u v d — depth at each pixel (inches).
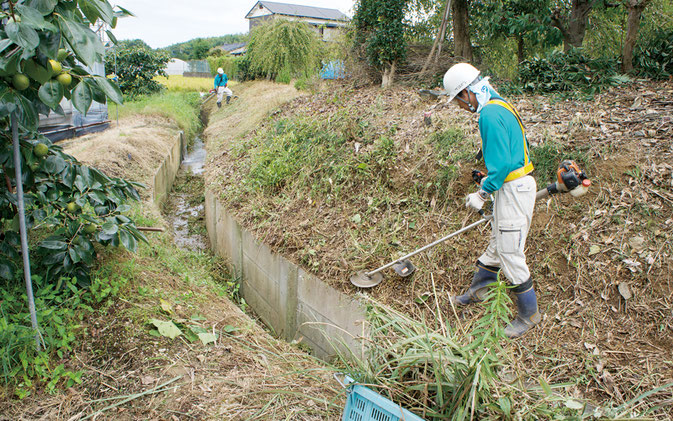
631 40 246.4
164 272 169.3
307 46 700.7
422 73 322.0
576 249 143.6
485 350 82.6
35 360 105.5
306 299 174.6
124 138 358.3
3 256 126.3
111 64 684.1
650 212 143.6
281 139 284.2
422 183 189.0
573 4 303.1
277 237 197.9
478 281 136.6
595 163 163.8
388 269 160.2
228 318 149.3
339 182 214.5
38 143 121.3
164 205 336.8
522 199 112.3
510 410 83.4
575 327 125.0
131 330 127.0
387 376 98.2
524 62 269.1
